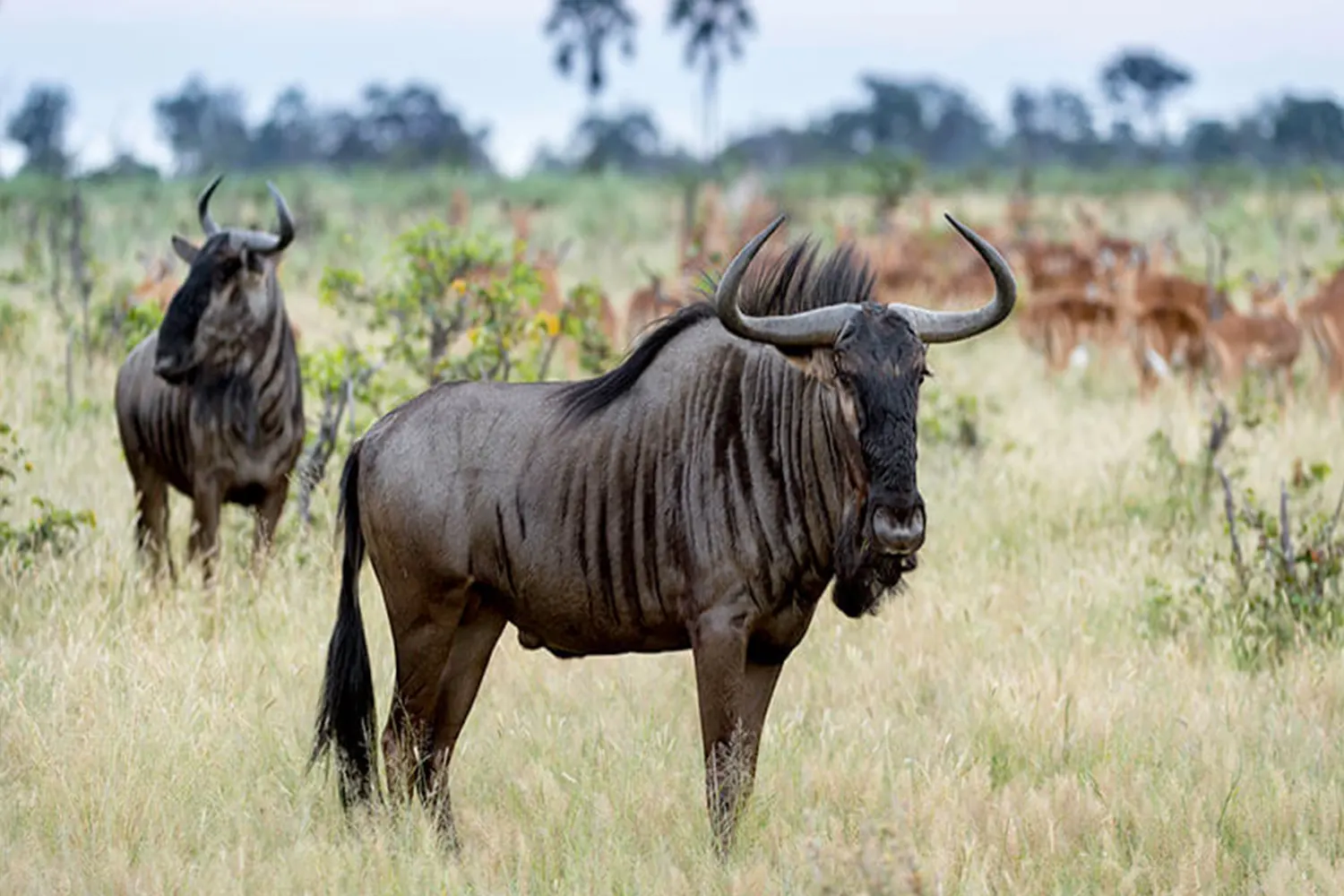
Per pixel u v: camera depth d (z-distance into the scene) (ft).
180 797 77.61
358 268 275.18
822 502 71.67
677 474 73.31
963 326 70.59
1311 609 103.76
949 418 153.89
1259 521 108.78
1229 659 100.32
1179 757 83.51
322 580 105.09
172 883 69.67
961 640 101.86
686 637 75.41
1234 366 185.16
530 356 133.69
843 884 66.59
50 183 386.11
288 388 112.88
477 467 75.77
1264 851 74.69
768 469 72.23
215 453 110.22
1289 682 96.37
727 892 70.33
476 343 130.00
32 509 120.78
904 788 80.28
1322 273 295.69
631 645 76.38
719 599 72.79
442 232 137.59
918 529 66.23
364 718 78.13
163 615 100.89
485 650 79.36
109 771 78.13
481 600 77.82
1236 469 139.74
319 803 79.92
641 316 189.98
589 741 85.81
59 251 265.95
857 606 72.02
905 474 66.54
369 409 143.64
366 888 69.72
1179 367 189.98
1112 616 106.73
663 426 73.92
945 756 85.40
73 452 135.33
